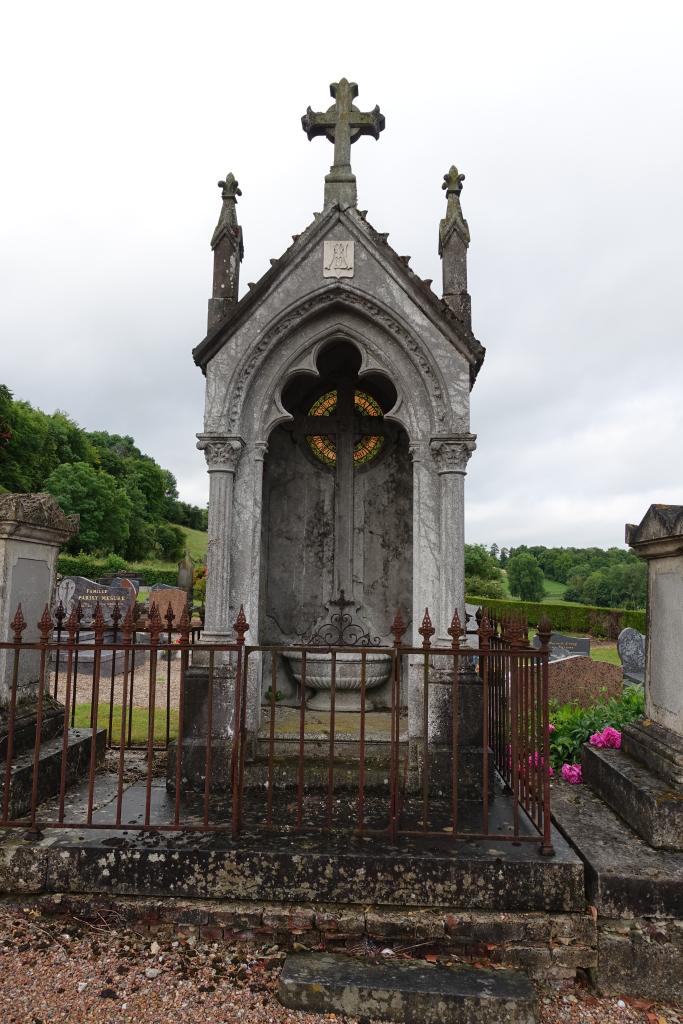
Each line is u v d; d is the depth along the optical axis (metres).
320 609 6.16
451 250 5.58
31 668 5.22
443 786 4.71
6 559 4.86
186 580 18.88
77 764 5.21
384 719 5.62
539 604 31.23
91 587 18.66
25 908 3.78
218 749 4.84
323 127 5.60
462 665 4.92
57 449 66.44
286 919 3.62
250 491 5.21
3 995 3.17
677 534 4.18
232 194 5.55
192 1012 3.11
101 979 3.32
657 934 3.49
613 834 4.17
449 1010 3.11
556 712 7.46
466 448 5.02
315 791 4.81
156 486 79.69
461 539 4.98
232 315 5.14
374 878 3.68
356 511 6.23
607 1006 3.37
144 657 14.86
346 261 5.23
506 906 3.63
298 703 6.02
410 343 5.20
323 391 6.41
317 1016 3.13
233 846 3.82
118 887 3.77
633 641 15.33
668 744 4.40
